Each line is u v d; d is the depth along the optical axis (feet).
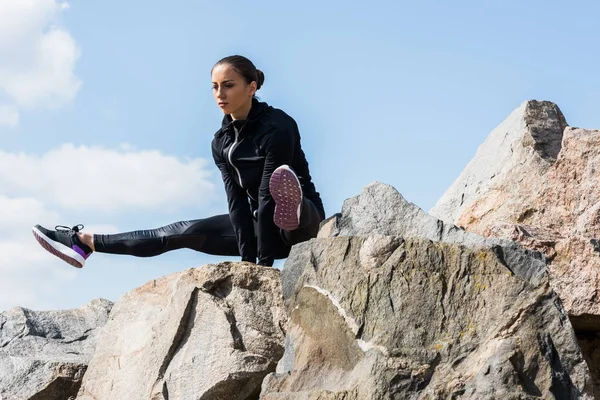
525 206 21.53
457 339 15.89
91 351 26.08
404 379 15.56
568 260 18.69
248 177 21.38
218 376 19.36
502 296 15.99
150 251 22.49
